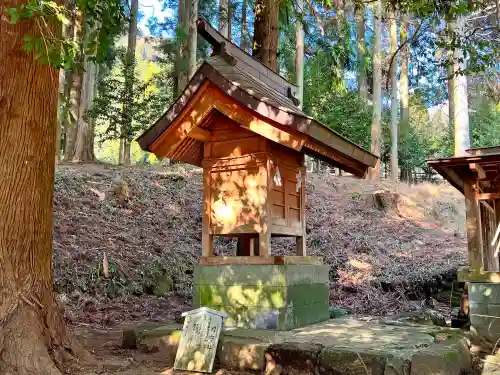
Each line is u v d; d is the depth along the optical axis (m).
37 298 4.21
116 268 8.57
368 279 9.72
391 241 11.99
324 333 4.67
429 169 22.44
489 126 20.38
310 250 11.01
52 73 4.46
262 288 5.03
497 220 5.15
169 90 19.17
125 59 15.62
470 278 4.98
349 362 3.79
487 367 4.16
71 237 9.01
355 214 13.88
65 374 4.07
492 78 16.33
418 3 6.26
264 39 7.72
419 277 9.55
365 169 5.95
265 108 4.91
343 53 13.09
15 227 4.13
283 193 5.66
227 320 5.15
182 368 4.32
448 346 4.08
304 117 4.67
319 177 17.23
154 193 12.29
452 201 15.58
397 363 3.63
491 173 5.12
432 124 26.67
